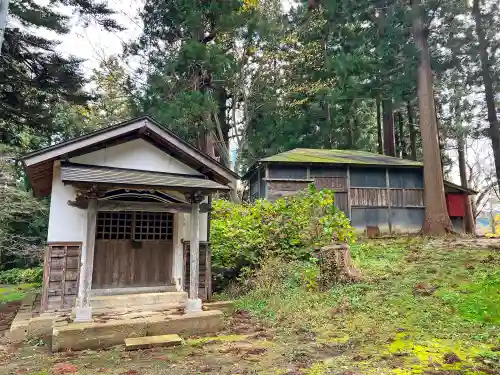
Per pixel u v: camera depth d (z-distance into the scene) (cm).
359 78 1639
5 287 1218
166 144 692
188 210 631
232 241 849
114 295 626
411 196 1480
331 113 2241
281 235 855
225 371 393
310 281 713
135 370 406
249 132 2092
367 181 1463
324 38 1753
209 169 712
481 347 415
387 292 625
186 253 706
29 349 505
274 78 1877
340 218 838
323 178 1429
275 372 383
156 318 562
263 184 1448
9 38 1012
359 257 895
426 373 353
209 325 573
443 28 1427
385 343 451
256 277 786
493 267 679
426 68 1382
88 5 1159
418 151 2678
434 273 696
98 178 555
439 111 2230
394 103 1703
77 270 616
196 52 1378
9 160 1225
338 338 485
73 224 621
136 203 594
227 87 1733
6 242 1345
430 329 483
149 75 1489
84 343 500
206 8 1467
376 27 1443
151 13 1521
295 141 2267
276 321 591
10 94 1080
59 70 1122
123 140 670
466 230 1566
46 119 1177
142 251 695
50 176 688
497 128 1510
